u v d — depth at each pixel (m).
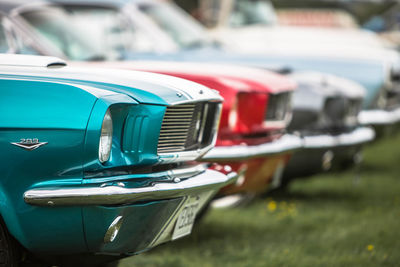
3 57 5.15
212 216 8.60
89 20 11.98
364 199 10.05
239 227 8.10
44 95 4.62
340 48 14.58
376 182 11.47
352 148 10.20
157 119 4.88
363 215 8.74
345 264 6.44
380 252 6.85
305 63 13.00
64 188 4.55
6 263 4.72
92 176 4.60
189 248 7.05
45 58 5.17
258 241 7.47
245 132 7.41
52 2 11.70
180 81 5.41
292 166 9.62
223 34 16.25
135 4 12.14
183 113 5.25
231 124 7.26
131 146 4.80
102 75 5.00
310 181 11.37
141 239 4.98
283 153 8.03
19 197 4.59
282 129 8.42
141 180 4.83
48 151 4.55
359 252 6.92
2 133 4.58
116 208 4.63
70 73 4.93
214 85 7.23
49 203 4.52
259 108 7.52
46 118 4.57
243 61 12.34
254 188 7.97
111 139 4.68
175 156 5.13
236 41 15.77
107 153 4.65
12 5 8.64
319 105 9.64
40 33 8.66
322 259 6.61
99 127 4.54
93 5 11.94
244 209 9.15
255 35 15.82
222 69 7.74
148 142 4.86
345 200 9.96
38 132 4.56
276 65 11.67
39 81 4.68
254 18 16.94
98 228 4.67
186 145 5.39
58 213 4.59
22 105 4.61
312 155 9.61
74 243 4.73
